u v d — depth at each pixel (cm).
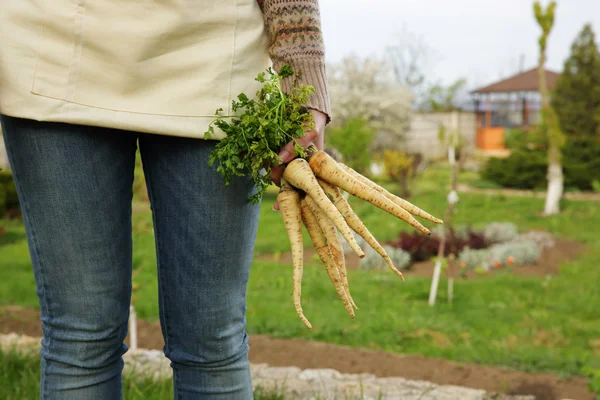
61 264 148
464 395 359
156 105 144
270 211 1611
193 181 151
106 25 141
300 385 364
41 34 141
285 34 151
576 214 1627
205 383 162
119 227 154
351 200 1555
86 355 152
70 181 145
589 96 2339
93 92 143
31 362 367
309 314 705
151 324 621
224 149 144
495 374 489
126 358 404
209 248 154
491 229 1306
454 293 847
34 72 141
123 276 157
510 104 4022
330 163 154
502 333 653
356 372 483
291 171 150
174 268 157
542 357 541
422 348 584
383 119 2666
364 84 2695
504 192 2073
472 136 3584
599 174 2128
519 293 846
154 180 156
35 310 653
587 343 622
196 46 146
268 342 560
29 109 141
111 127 143
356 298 807
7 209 1529
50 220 146
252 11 152
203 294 157
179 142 150
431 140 2973
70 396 151
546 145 2197
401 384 376
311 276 940
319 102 151
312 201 155
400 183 1936
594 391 451
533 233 1313
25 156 146
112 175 150
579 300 800
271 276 936
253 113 147
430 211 1636
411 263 1117
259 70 154
